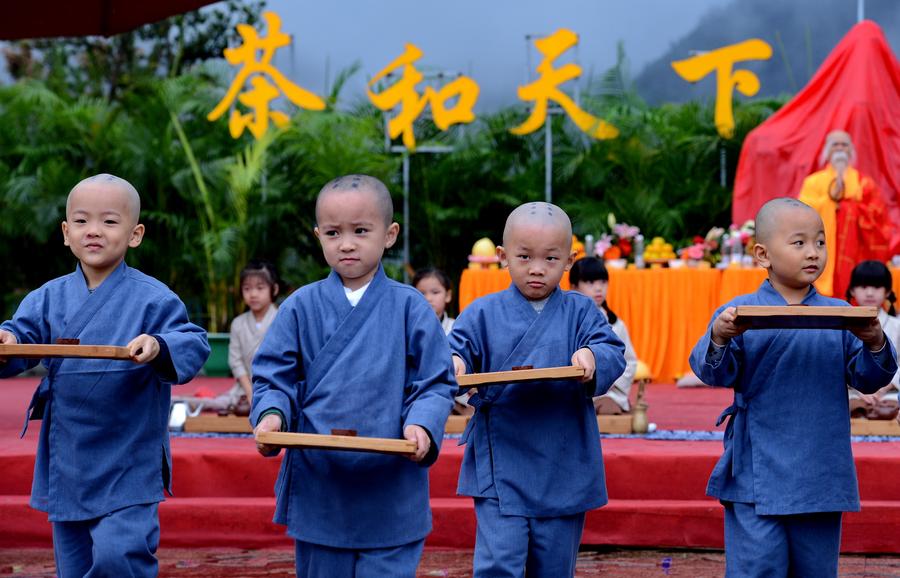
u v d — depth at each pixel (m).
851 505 3.04
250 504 4.57
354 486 2.74
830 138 8.55
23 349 2.74
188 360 2.99
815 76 9.73
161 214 10.15
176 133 10.84
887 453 4.67
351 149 10.28
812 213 3.11
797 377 3.06
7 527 4.54
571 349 3.32
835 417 3.06
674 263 8.56
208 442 5.18
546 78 10.37
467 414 5.67
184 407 5.64
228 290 10.37
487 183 10.93
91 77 13.79
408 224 10.84
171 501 4.63
